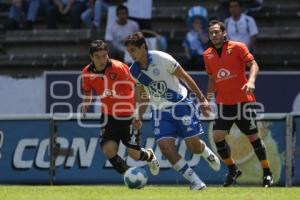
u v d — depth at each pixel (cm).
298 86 4731
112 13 5344
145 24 5419
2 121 4231
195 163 3994
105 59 3138
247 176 3950
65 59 5634
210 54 3447
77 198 2536
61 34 5819
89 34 5747
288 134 3969
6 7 6400
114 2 5919
